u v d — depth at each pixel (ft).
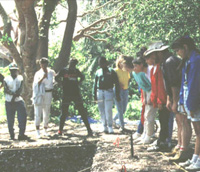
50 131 33.06
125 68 27.30
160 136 21.83
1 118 41.01
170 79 18.75
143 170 17.51
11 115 29.04
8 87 28.78
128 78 30.76
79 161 25.09
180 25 34.40
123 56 30.35
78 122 41.88
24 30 45.70
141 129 25.84
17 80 28.94
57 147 25.26
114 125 33.14
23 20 45.62
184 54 16.97
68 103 29.96
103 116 30.45
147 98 23.41
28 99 43.42
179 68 18.02
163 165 18.33
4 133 32.53
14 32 65.41
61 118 30.07
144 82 23.00
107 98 29.78
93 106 55.31
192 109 16.52
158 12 35.17
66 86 29.91
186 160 18.71
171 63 18.75
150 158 19.88
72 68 29.96
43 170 24.72
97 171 18.02
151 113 23.39
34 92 29.32
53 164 24.88
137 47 43.91
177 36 34.32
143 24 36.27
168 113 21.56
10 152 24.80
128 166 18.37
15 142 27.50
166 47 21.11
